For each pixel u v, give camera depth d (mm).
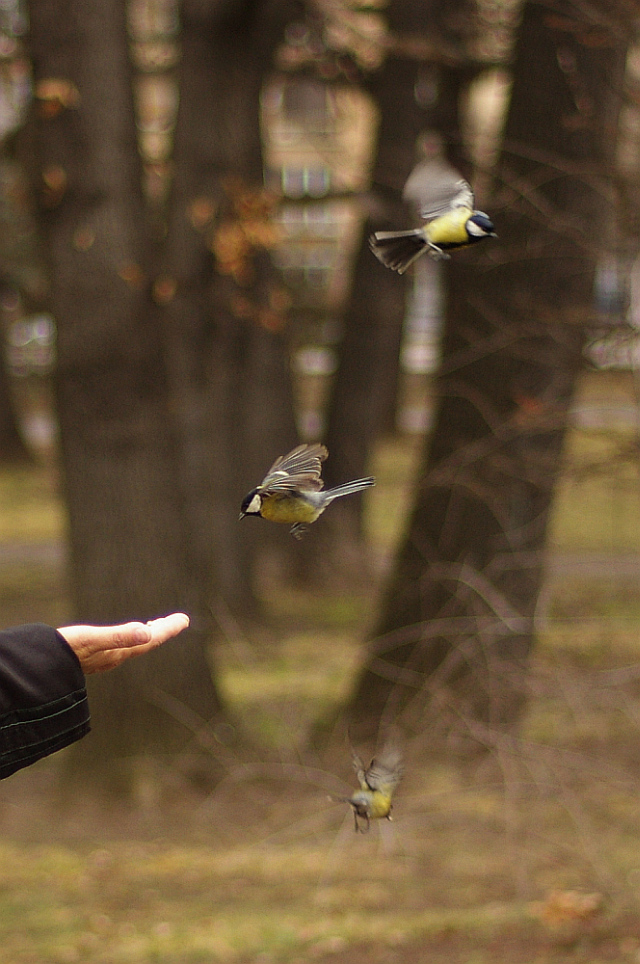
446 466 10789
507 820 8578
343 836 9102
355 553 22625
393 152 18656
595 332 9500
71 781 11586
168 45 19250
